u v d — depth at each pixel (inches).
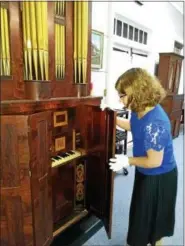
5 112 45.0
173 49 208.8
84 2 59.9
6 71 46.3
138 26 149.2
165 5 176.1
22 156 45.6
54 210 71.6
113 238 70.7
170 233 60.4
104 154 67.4
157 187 53.9
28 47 48.5
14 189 46.8
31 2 47.2
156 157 48.0
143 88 47.7
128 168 125.3
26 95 50.2
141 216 55.5
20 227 49.5
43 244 55.7
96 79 110.3
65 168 72.9
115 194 96.7
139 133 52.1
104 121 65.5
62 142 68.2
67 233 71.2
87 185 79.1
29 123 44.9
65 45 59.9
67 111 67.9
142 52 161.6
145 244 57.9
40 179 51.4
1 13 43.8
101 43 108.5
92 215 79.7
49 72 55.4
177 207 89.0
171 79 178.4
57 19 56.3
